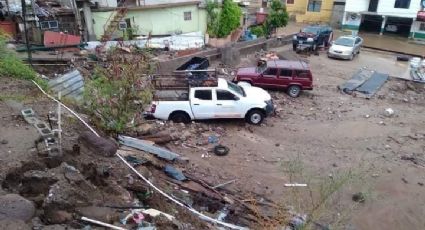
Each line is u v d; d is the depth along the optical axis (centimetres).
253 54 2773
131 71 1064
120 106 1062
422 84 2331
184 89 1530
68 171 668
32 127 853
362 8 4109
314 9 4412
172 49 2694
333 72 2500
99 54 2048
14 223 530
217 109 1508
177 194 897
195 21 3034
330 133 1559
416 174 1266
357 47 2941
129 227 602
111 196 696
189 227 708
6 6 2400
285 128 1576
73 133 882
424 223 1031
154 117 1486
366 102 1980
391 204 1093
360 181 1152
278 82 1955
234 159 1253
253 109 1541
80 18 2525
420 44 3750
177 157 1139
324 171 1224
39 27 2362
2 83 1170
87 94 1074
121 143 1058
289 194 1043
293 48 2984
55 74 1808
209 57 2448
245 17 3634
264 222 825
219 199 955
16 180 657
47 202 582
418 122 1738
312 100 1948
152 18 2825
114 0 2688
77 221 580
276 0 3384
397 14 3969
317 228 840
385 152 1413
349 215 996
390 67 2722
